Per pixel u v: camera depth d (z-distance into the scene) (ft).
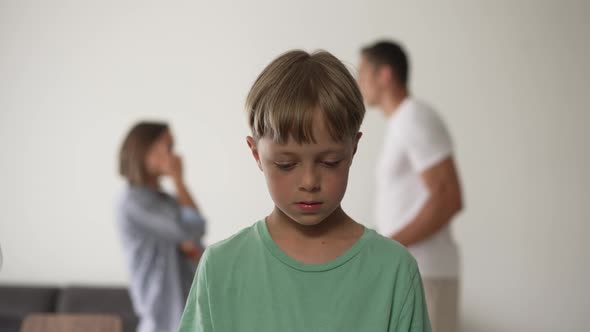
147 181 9.11
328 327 3.20
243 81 14.15
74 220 14.32
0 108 14.24
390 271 3.26
